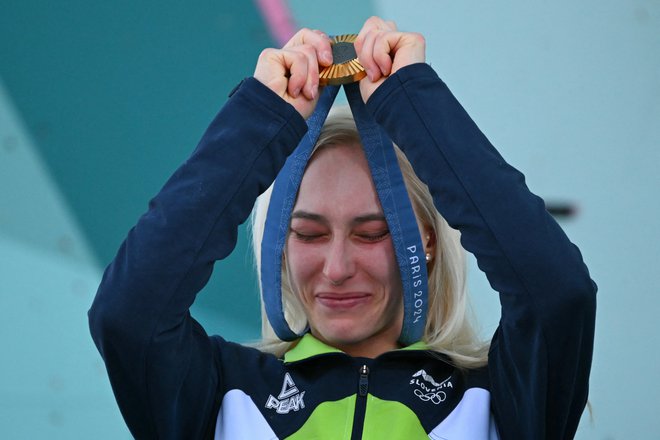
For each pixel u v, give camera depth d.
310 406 9.70
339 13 14.27
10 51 14.34
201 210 8.98
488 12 14.15
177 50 14.35
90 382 14.02
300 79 9.31
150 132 14.31
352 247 9.67
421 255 9.67
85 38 14.34
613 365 13.71
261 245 9.93
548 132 13.99
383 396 9.75
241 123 9.21
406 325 9.88
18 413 13.95
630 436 13.66
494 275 8.90
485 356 10.20
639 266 13.80
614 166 13.94
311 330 10.34
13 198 14.20
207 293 14.19
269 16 14.33
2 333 14.03
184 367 9.28
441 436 9.54
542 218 8.91
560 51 14.07
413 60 9.30
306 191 9.68
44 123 14.27
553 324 8.82
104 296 8.94
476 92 14.09
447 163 9.01
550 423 9.23
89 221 14.20
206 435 9.75
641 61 14.02
